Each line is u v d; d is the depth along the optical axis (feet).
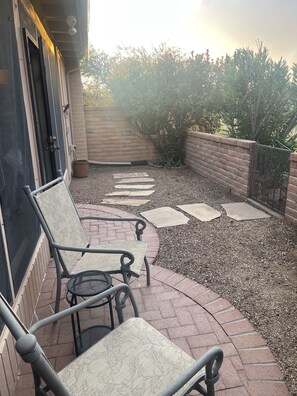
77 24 16.30
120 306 5.63
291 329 7.51
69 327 7.62
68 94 28.30
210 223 14.48
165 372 4.55
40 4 13.41
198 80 28.12
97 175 26.78
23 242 7.98
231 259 11.03
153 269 10.32
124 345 5.07
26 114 9.49
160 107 28.50
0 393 5.33
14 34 8.79
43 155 13.17
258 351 6.81
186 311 8.15
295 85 19.61
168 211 16.29
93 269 7.54
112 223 14.84
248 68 20.30
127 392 4.29
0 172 6.49
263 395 5.76
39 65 12.66
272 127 20.90
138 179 24.50
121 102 29.91
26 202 8.62
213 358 4.06
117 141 31.07
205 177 24.23
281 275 9.93
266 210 15.83
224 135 24.44
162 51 28.19
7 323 3.21
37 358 2.96
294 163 13.51
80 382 4.47
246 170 17.57
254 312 8.13
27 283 7.79
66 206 8.72
